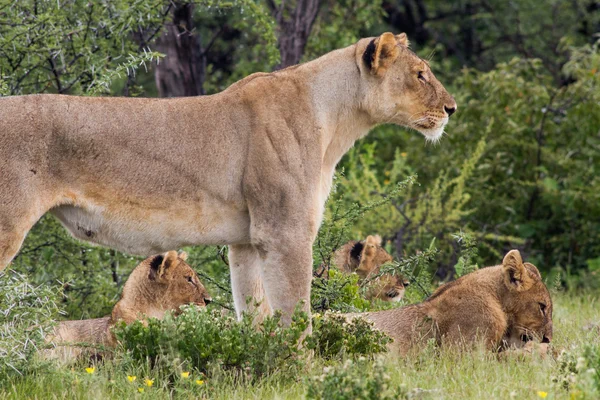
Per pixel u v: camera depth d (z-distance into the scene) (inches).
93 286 579.5
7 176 392.2
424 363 426.6
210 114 424.2
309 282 424.2
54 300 416.2
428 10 1221.1
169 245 425.1
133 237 418.3
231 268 454.9
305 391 369.7
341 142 452.1
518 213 843.4
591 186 827.4
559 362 393.4
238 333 406.9
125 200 410.9
